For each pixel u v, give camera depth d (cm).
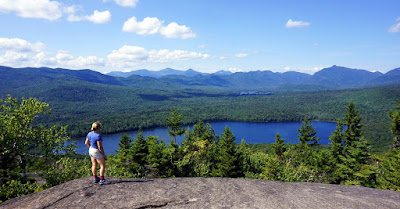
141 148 4272
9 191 1455
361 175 3094
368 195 822
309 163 4891
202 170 3531
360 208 701
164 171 3725
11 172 1881
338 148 3991
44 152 1866
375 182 3238
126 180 894
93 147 809
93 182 845
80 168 1923
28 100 1881
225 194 782
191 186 856
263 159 4066
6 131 1680
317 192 837
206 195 768
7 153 1745
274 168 2923
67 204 675
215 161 4531
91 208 653
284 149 5872
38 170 1917
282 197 770
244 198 751
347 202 745
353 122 3850
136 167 4000
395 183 2962
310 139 5622
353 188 911
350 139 3884
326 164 3900
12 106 1814
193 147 3909
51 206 666
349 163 3366
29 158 1894
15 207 677
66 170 1770
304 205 709
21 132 1772
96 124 821
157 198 731
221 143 4472
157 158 3719
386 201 764
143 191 786
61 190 774
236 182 929
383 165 3219
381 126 19350
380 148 12556
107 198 718
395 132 3747
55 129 1950
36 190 1567
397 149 3441
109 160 4134
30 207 666
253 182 938
